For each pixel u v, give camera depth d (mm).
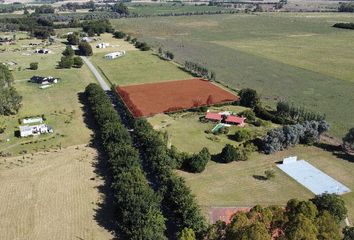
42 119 159000
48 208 102250
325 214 76375
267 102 177125
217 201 103938
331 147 133375
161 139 127688
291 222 70688
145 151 124000
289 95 186625
